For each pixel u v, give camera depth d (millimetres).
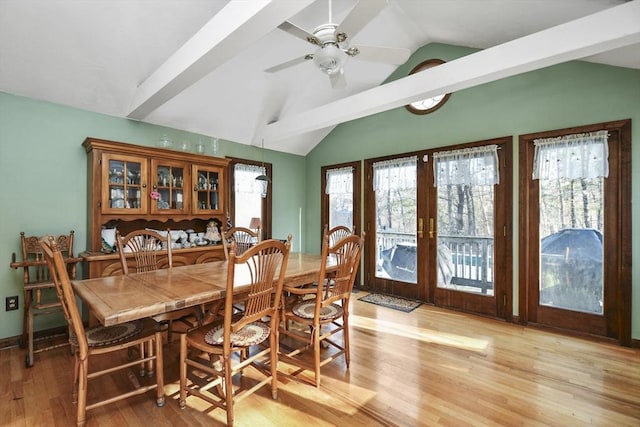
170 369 2168
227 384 1543
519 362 2240
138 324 1820
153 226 3385
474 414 1659
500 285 3199
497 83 3213
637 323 2490
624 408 1707
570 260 2828
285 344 2572
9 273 2543
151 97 2648
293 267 2346
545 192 2955
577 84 2746
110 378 2029
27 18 2092
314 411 1687
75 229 2855
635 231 2498
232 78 3232
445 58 3566
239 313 2062
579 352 2408
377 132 4301
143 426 1559
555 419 1617
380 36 3430
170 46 2543
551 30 2043
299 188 5227
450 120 3564
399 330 2867
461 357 2320
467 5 2439
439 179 3617
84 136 2918
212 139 3943
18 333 2588
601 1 1921
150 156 3018
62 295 1616
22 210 2596
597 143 2648
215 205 3609
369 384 1950
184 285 1773
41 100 2682
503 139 3152
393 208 4145
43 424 1569
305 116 3689
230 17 1754
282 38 2895
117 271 2672
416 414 1659
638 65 2422
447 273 3605
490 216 3293
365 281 4426
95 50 2445
